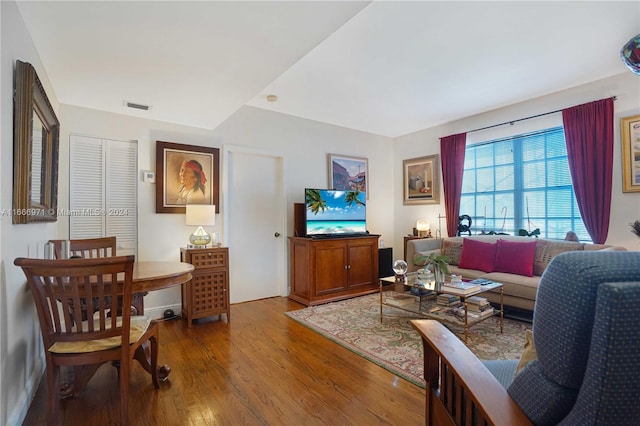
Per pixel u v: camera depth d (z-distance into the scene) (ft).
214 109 10.39
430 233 17.02
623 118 10.99
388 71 10.55
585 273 2.23
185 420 5.64
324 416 5.74
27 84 5.41
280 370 7.45
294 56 7.04
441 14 7.55
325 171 16.16
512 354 8.07
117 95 9.21
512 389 2.83
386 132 18.19
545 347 2.45
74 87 8.63
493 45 8.98
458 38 8.60
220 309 11.02
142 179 11.19
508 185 14.30
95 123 10.41
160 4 5.26
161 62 7.25
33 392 6.38
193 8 5.37
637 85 10.73
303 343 9.05
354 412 5.85
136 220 11.21
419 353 8.26
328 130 16.35
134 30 6.01
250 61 7.25
